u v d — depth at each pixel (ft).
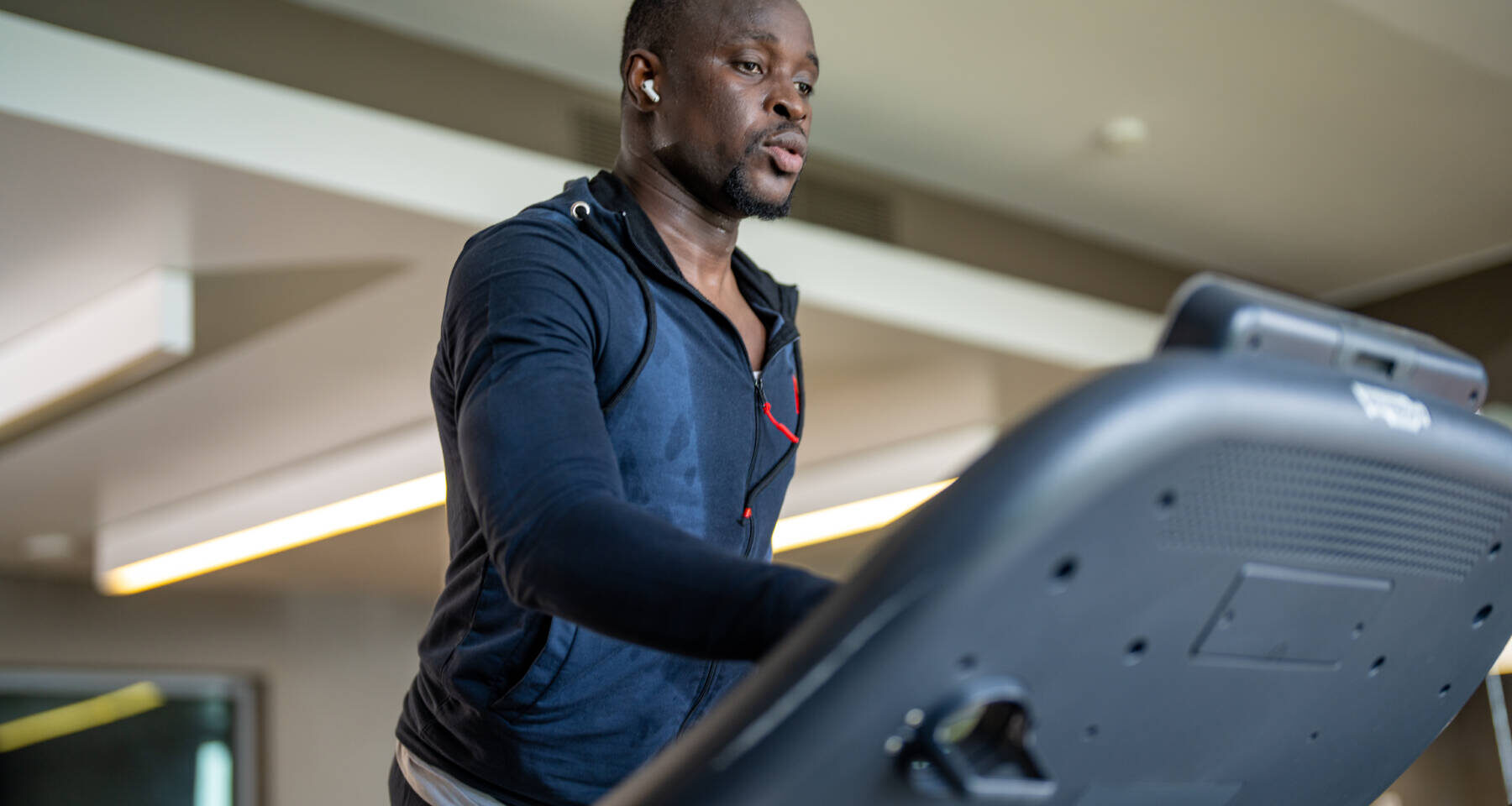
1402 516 1.86
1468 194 20.01
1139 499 1.57
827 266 15.74
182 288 13.14
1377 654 2.03
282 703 26.04
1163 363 1.60
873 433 20.71
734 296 3.88
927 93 16.58
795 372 3.89
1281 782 2.16
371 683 27.20
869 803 1.58
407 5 14.06
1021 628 1.56
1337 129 17.85
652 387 3.31
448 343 3.07
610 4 14.28
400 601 27.96
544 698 3.25
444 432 3.41
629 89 3.78
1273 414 1.63
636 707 3.34
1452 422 1.89
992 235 19.60
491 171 12.84
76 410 16.34
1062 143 17.98
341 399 16.66
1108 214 20.38
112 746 24.40
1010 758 1.64
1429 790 22.03
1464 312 22.65
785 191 3.72
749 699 1.53
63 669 23.89
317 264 13.19
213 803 25.17
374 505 18.74
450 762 3.44
